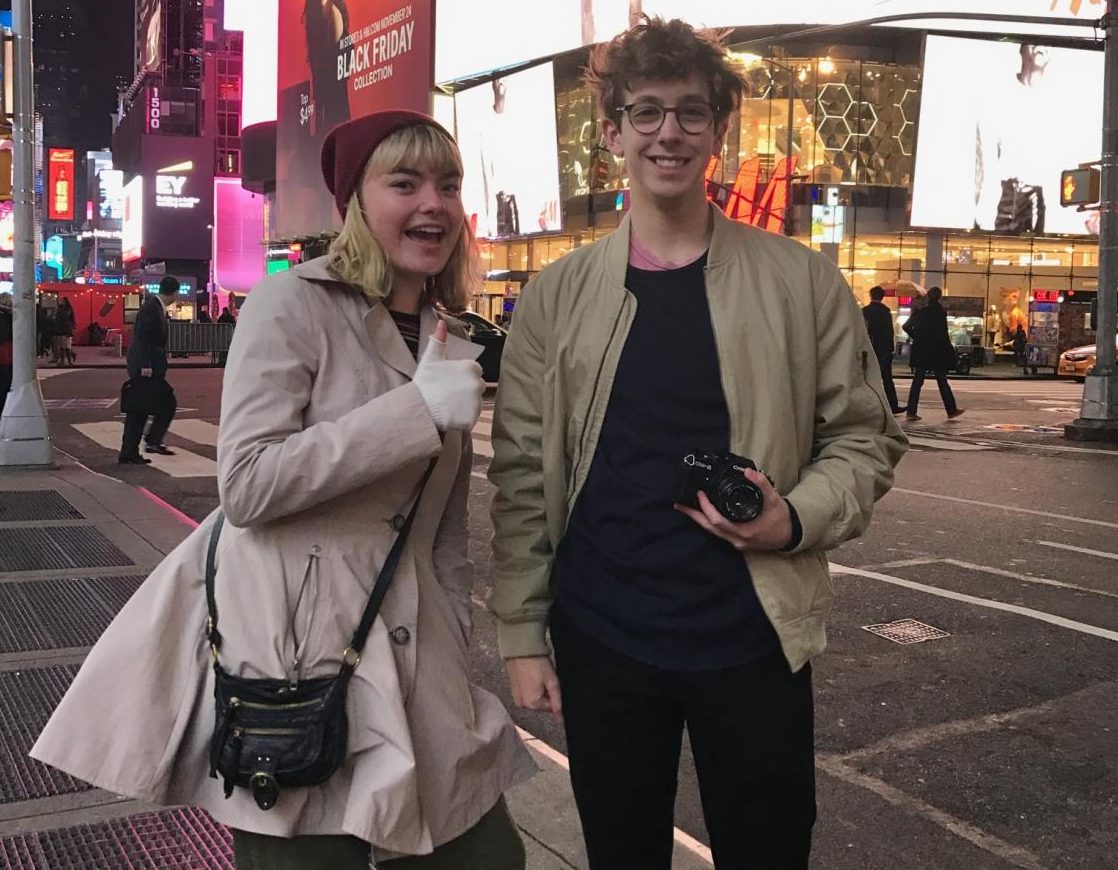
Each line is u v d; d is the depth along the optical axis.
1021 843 3.10
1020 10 33.97
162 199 85.75
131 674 1.76
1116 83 13.27
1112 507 8.53
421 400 1.74
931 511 8.32
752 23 33.19
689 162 1.93
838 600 5.65
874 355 2.05
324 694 1.69
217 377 24.62
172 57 92.94
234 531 1.81
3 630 4.64
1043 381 27.28
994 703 4.19
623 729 1.96
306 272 1.84
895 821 3.23
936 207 35.00
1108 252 13.28
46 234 130.38
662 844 2.07
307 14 49.78
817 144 34.22
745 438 1.88
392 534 1.83
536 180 39.41
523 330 2.10
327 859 1.73
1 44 9.45
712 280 1.92
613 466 1.94
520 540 2.11
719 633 1.87
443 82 41.50
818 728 3.94
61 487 8.39
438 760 1.81
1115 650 4.83
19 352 9.45
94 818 2.95
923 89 34.22
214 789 1.77
